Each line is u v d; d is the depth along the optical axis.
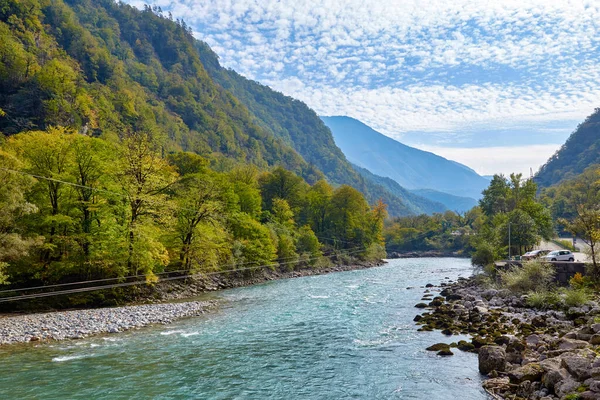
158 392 19.80
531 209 93.62
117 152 51.44
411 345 28.17
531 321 30.89
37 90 129.88
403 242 199.25
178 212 59.69
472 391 19.20
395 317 38.59
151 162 51.47
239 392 19.89
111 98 169.00
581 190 149.38
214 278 67.62
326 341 29.77
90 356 25.70
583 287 39.72
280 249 95.44
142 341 29.64
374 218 148.88
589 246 43.88
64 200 45.66
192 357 25.69
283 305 46.62
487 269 62.91
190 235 60.88
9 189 36.81
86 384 20.77
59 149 45.53
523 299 40.25
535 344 24.30
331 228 134.25
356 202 135.12
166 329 33.75
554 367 18.09
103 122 144.38
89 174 46.84
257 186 128.62
